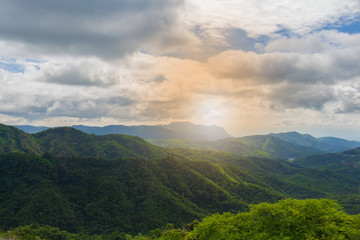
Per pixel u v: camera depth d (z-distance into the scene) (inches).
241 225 1662.2
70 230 5083.7
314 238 1338.6
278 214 1590.8
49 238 4254.4
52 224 5012.3
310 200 1637.6
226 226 1668.3
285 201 1723.7
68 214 5374.0
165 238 2194.9
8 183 5772.6
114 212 5802.2
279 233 1470.2
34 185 5895.7
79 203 5959.6
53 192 5846.5
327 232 1378.0
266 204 1700.3
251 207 1772.9
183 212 6048.2
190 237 1824.6
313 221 1481.3
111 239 4810.5
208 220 1845.5
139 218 5807.1
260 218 1635.1
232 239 1523.1
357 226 1448.1
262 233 1480.1
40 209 5255.9
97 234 5098.4
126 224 5541.3
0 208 5073.8
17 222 4766.2
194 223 3061.0
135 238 4503.0
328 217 1478.8
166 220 5748.0
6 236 4082.2
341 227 1411.2
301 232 1433.3
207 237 1696.6
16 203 5295.3
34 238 4025.6
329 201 1651.1
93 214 5639.8
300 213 1520.7
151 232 4192.9
